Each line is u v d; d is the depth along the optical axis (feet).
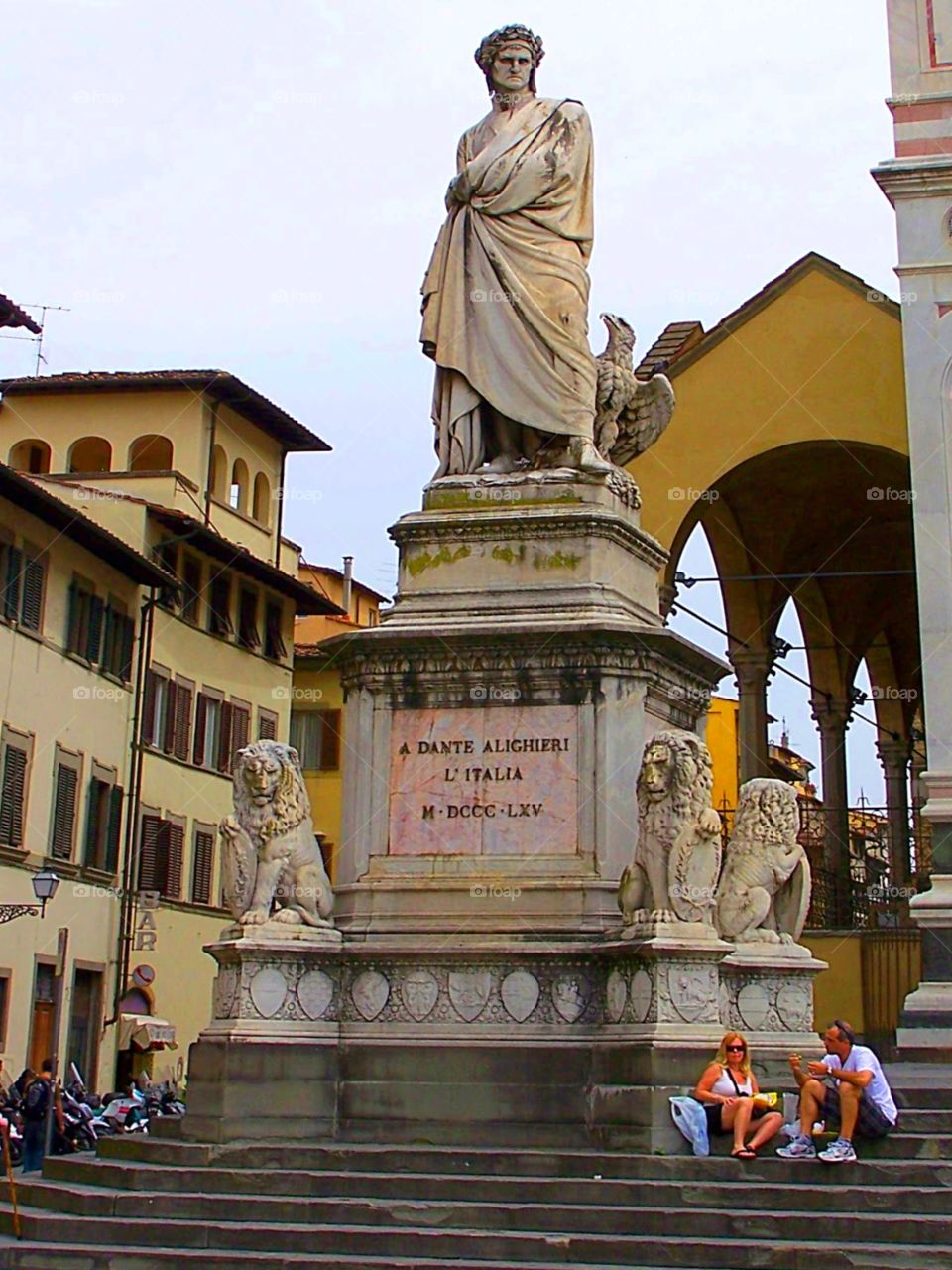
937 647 75.77
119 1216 39.68
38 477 131.85
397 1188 40.01
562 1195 39.24
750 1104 41.22
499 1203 38.96
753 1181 39.78
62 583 120.57
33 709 115.85
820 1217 36.94
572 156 53.62
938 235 79.30
